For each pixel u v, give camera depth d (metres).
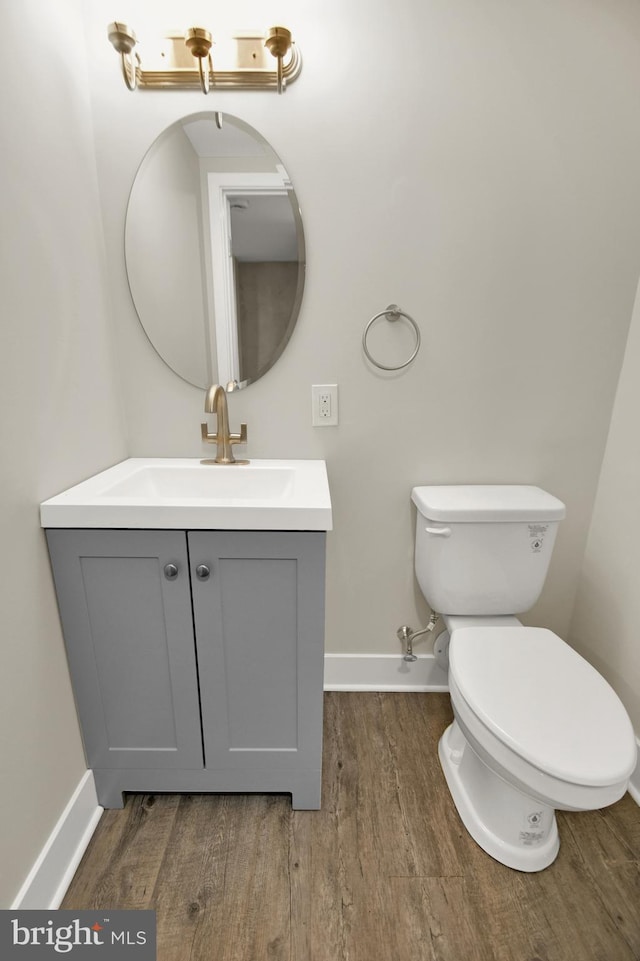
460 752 1.28
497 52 1.14
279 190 1.22
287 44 1.03
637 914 0.96
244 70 1.14
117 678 1.07
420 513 1.35
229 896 0.99
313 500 0.99
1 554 0.84
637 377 1.27
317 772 1.15
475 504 1.27
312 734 1.12
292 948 0.90
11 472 0.86
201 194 1.22
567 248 1.25
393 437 1.40
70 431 1.08
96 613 1.03
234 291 1.28
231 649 1.05
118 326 1.30
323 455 1.41
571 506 1.46
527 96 1.16
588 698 0.96
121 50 1.03
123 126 1.18
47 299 0.98
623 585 1.32
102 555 0.99
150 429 1.38
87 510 0.95
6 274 0.84
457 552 1.28
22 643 0.89
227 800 1.21
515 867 1.04
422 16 1.12
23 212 0.89
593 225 1.24
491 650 1.11
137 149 1.19
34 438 0.94
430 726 1.45
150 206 1.23
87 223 1.15
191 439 1.39
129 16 1.12
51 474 1.00
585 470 1.43
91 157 1.17
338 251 1.25
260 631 1.04
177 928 0.93
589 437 1.40
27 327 0.91
